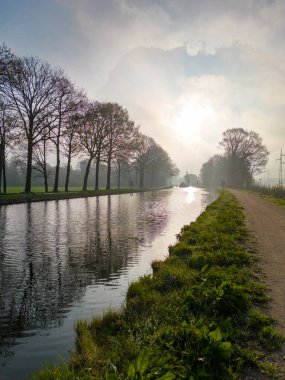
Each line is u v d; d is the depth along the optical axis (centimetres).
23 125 4147
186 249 1209
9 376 509
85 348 550
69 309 769
